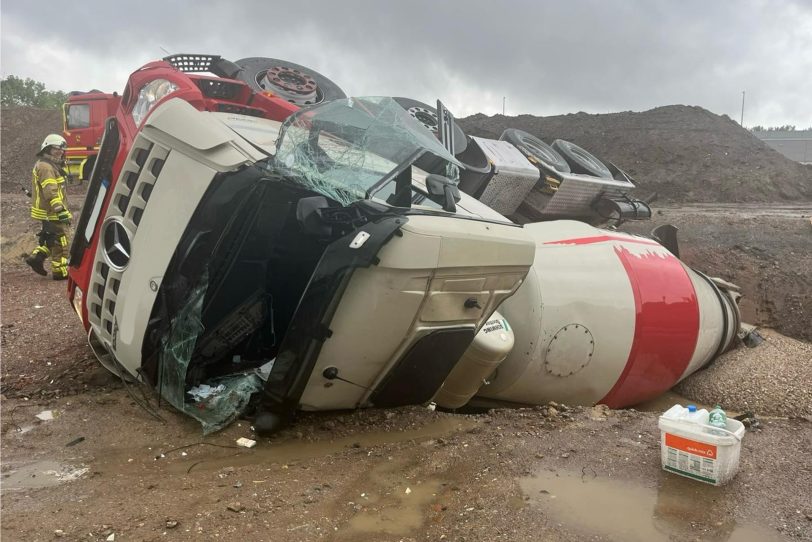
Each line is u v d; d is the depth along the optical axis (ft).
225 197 12.19
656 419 14.80
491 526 9.53
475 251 12.50
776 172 73.56
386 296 11.85
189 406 13.65
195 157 12.51
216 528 9.21
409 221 11.76
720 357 25.18
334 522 9.70
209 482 10.94
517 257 13.44
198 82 16.26
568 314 18.20
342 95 21.02
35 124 102.58
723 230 42.39
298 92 19.67
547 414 15.23
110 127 15.89
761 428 14.33
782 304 32.30
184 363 12.89
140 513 9.56
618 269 19.65
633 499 10.46
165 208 12.80
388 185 12.24
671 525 9.66
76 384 15.72
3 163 92.12
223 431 13.17
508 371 18.07
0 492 10.33
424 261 11.72
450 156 13.52
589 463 11.91
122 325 13.71
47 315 22.88
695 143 80.18
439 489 11.04
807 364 24.29
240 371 14.84
